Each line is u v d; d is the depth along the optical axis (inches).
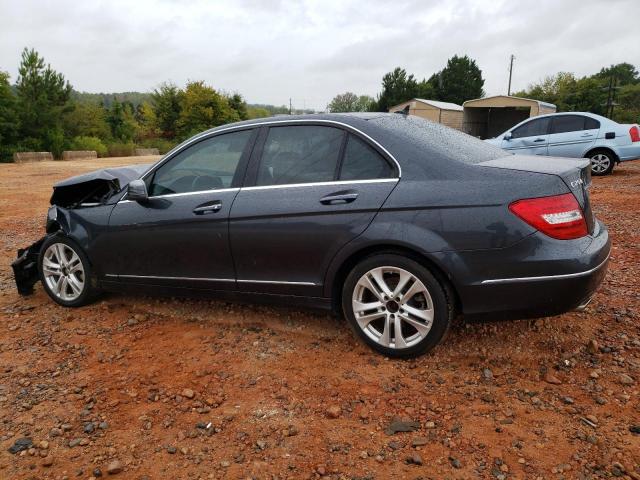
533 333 144.9
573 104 2272.4
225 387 127.2
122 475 97.4
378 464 97.3
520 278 117.1
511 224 116.3
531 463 95.6
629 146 465.1
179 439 107.5
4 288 211.8
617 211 315.9
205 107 1985.7
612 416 108.5
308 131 143.9
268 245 142.2
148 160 1133.1
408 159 128.8
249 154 150.0
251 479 94.8
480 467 95.2
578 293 117.0
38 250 195.8
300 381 127.9
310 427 109.4
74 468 100.0
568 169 123.6
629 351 134.5
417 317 128.8
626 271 197.0
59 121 1306.6
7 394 127.7
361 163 134.0
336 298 140.8
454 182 123.0
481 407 113.7
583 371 126.5
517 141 506.9
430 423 108.6
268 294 147.5
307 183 139.1
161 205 160.7
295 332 155.7
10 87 1211.9
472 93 2984.7
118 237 168.4
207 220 150.3
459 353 136.6
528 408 112.6
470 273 119.9
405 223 124.5
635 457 95.7
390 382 125.0
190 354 145.7
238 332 158.2
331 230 132.7
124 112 2057.1
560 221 115.9
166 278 163.3
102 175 182.7
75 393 127.3
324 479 93.9
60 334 163.2
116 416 116.8
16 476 98.1
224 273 152.3
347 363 135.2
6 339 160.7
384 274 132.5
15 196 499.8
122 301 189.3
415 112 1370.6
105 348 151.9
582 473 92.4
